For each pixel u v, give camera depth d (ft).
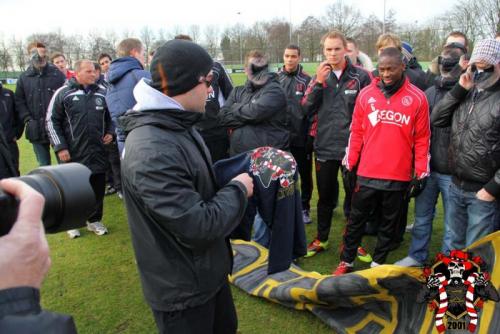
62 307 10.04
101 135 14.25
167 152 4.72
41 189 3.03
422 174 9.86
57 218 3.12
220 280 5.46
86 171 3.40
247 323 9.11
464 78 8.91
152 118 4.89
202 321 5.36
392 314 7.91
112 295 10.55
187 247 4.91
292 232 6.23
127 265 12.20
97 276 11.57
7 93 17.34
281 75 14.61
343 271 11.03
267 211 6.13
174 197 4.60
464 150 8.95
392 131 9.95
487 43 8.35
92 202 3.34
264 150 6.34
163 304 5.16
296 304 9.32
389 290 7.71
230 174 6.26
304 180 14.79
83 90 14.06
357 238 10.99
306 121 14.14
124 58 11.74
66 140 14.28
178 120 5.02
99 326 9.26
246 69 12.01
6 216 2.31
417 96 9.76
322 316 8.79
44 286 11.07
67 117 13.98
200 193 5.20
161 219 4.64
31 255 2.22
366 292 7.86
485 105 8.55
